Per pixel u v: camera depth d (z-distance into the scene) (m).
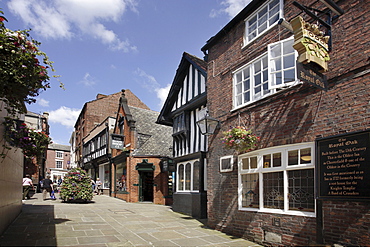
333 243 5.01
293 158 6.12
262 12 7.71
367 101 4.85
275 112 6.66
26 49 4.68
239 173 7.57
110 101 30.34
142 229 8.00
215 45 9.42
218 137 8.66
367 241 4.52
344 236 4.85
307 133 5.82
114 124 21.98
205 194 10.56
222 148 8.39
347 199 4.83
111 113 30.19
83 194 14.03
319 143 5.47
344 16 5.43
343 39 5.38
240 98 8.10
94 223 8.41
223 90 8.73
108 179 21.95
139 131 18.08
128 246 6.06
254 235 6.83
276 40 6.95
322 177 5.32
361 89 4.96
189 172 11.74
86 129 28.86
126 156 17.28
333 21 5.61
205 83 10.77
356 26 5.20
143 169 16.45
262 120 7.01
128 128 18.00
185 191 11.88
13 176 7.55
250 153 7.24
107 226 8.08
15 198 8.14
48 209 10.85
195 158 11.35
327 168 5.25
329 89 5.49
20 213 9.39
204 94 10.69
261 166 6.89
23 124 6.54
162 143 18.45
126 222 8.97
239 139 6.76
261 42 7.43
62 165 47.75
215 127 8.63
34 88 5.03
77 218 9.10
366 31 5.03
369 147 4.66
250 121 7.40
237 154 7.71
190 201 11.16
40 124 21.98
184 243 6.59
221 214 8.10
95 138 25.36
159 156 16.50
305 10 5.37
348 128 5.07
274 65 6.81
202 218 10.32
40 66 4.88
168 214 11.36
